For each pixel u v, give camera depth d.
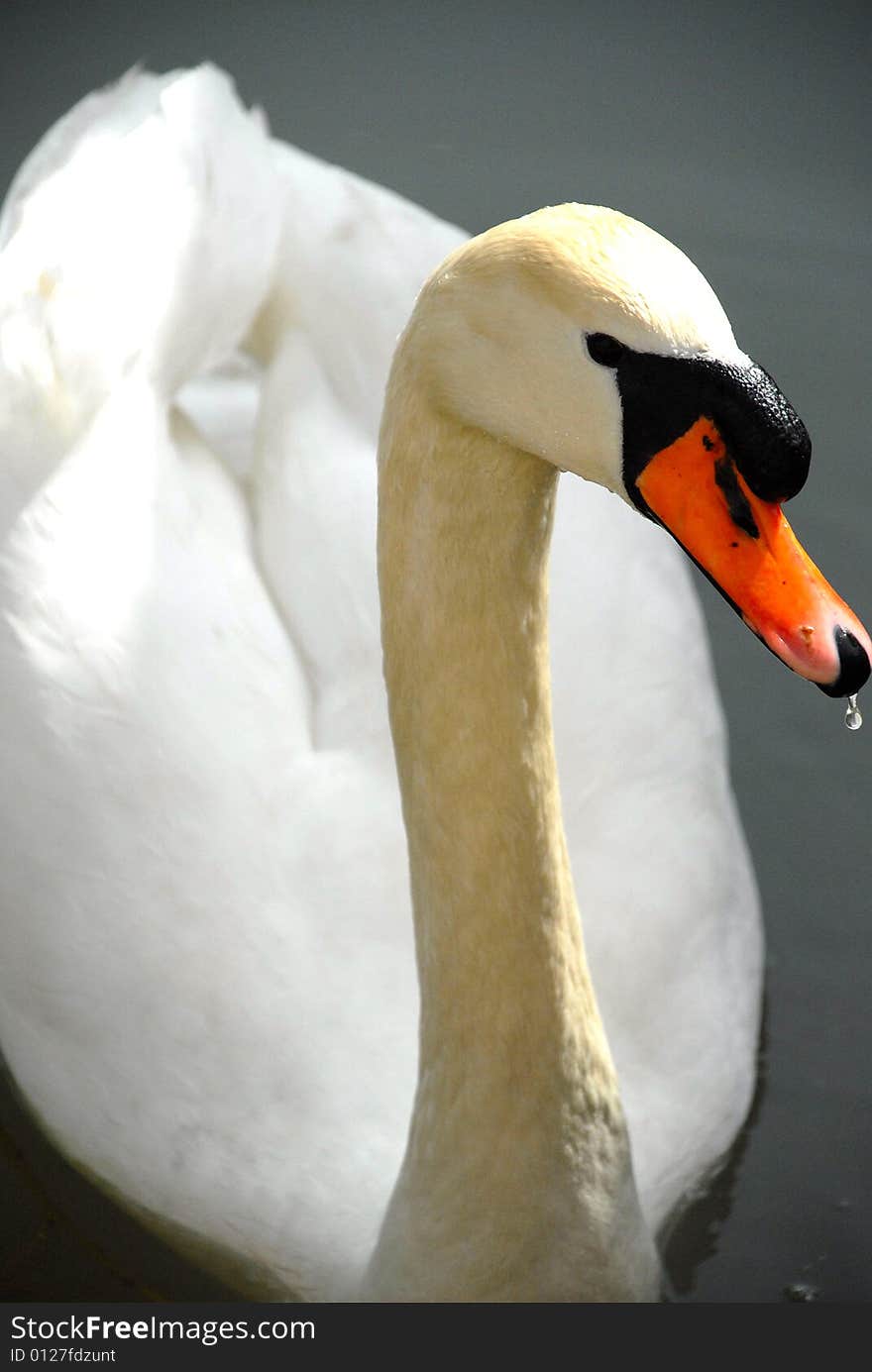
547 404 4.65
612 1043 7.43
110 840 7.56
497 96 12.12
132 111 9.13
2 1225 7.77
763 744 9.73
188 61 12.29
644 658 8.20
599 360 4.54
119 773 7.60
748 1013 7.99
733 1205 7.80
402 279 8.70
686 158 11.70
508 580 5.05
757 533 4.61
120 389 8.20
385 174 11.70
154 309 8.29
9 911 7.70
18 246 8.56
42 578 7.89
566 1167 5.94
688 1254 7.57
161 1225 7.43
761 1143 8.03
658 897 7.68
